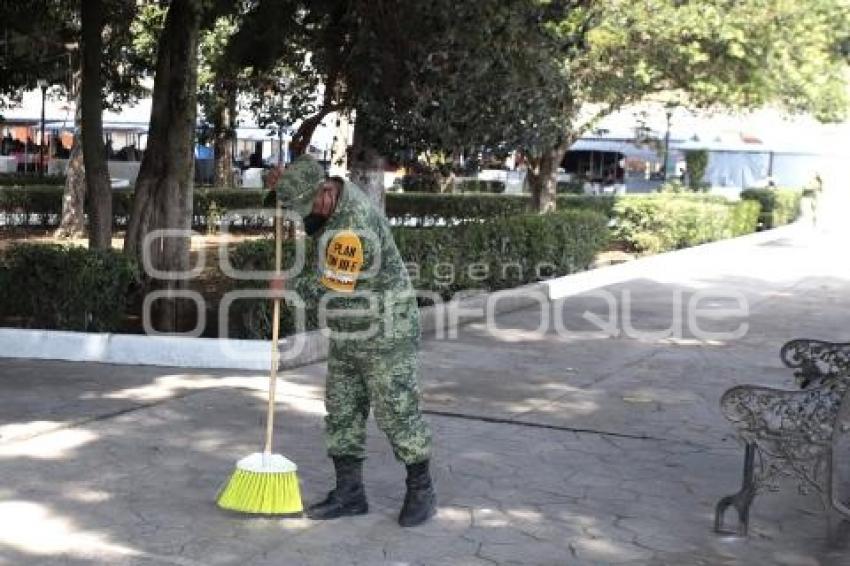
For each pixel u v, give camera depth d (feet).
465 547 15.35
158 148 32.71
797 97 61.31
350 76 34.45
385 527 16.06
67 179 64.59
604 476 19.12
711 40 52.26
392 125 32.91
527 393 25.98
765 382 28.04
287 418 22.48
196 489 17.60
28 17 39.81
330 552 14.99
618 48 51.88
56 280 29.25
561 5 33.19
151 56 50.42
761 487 15.81
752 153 126.93
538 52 33.71
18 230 69.72
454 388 26.21
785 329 37.52
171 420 21.99
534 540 15.72
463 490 18.01
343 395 16.19
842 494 17.65
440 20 30.91
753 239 75.77
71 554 14.65
